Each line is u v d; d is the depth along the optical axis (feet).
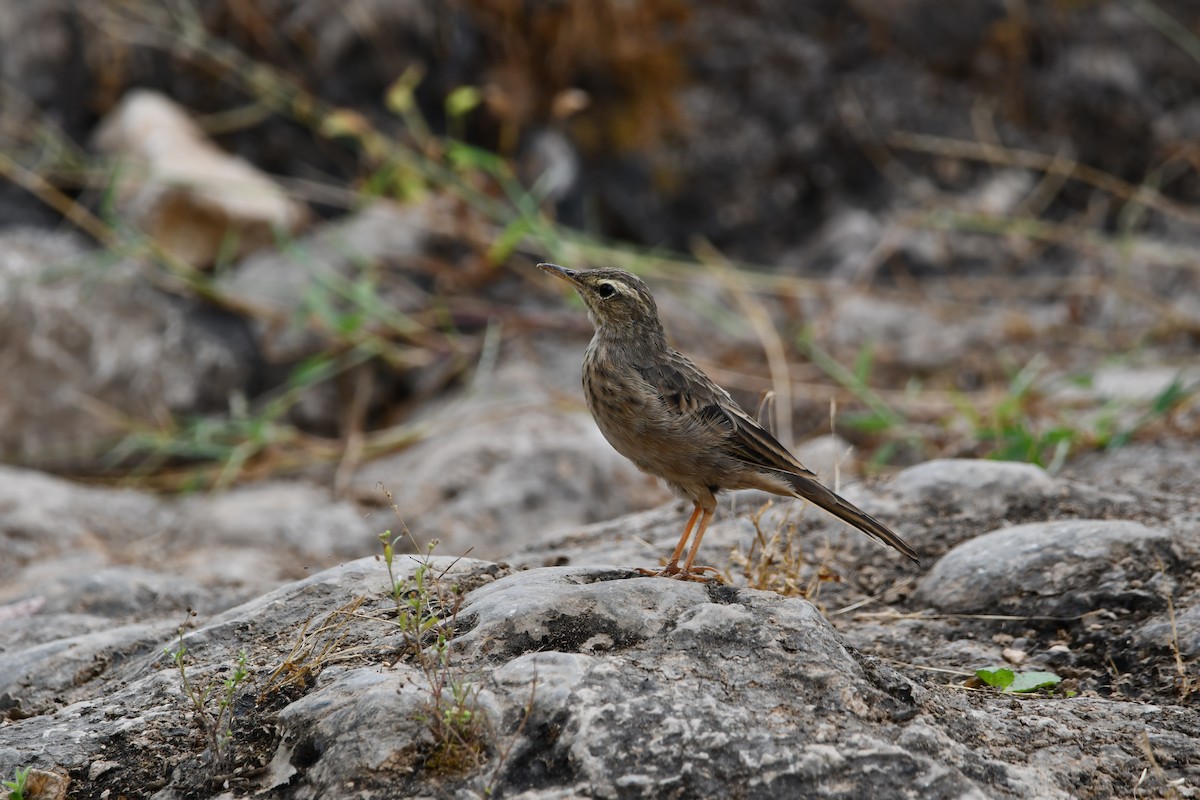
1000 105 59.77
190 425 46.09
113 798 17.98
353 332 46.06
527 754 16.90
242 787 17.60
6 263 47.03
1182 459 34.91
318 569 35.04
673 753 16.74
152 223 48.57
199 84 54.85
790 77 58.08
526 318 48.91
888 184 58.03
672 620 19.27
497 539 37.22
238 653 20.57
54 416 45.09
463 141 55.93
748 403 45.11
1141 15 61.57
